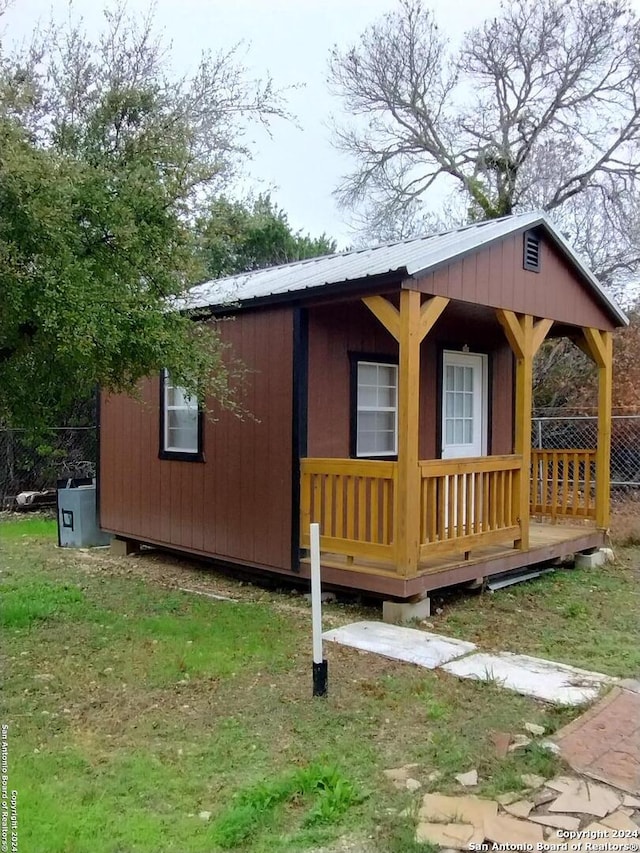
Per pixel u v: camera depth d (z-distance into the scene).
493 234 6.59
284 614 6.16
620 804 2.99
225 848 2.72
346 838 2.78
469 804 3.00
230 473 7.51
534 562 7.34
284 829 2.86
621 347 14.26
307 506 6.66
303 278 7.08
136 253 4.84
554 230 7.33
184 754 3.52
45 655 5.02
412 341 5.78
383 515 6.02
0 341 4.74
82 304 4.34
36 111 4.95
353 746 3.58
